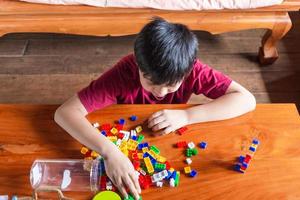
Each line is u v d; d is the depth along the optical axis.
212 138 0.86
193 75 1.00
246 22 1.58
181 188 0.77
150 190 0.76
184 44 0.79
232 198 0.75
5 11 1.45
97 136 0.83
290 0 1.50
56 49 1.84
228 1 1.47
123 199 0.75
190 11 1.50
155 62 0.77
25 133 0.86
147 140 0.86
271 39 1.69
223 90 0.99
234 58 1.83
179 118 0.88
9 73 1.72
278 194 0.76
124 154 0.82
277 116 0.91
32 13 1.48
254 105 0.93
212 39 1.91
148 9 1.48
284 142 0.86
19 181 0.78
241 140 0.86
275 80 1.74
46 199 0.75
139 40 0.80
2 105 0.92
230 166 0.81
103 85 0.95
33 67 1.75
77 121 0.86
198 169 0.80
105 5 1.45
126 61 0.98
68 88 1.67
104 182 0.78
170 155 0.83
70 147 0.84
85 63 1.78
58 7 1.45
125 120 0.90
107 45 1.87
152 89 0.87
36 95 1.64
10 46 1.84
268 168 0.81
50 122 0.89
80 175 0.79
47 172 0.79
